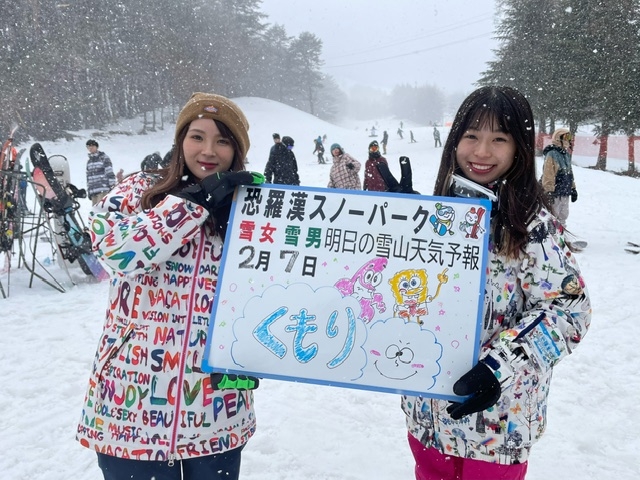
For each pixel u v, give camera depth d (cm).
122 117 4822
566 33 2883
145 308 166
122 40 4369
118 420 162
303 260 165
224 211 176
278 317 162
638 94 2520
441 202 164
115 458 164
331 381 159
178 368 163
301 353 160
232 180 163
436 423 171
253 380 164
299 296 163
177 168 176
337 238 166
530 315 154
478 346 154
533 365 147
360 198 169
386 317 159
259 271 165
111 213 164
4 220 586
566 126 3219
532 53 3200
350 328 160
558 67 2903
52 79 3612
